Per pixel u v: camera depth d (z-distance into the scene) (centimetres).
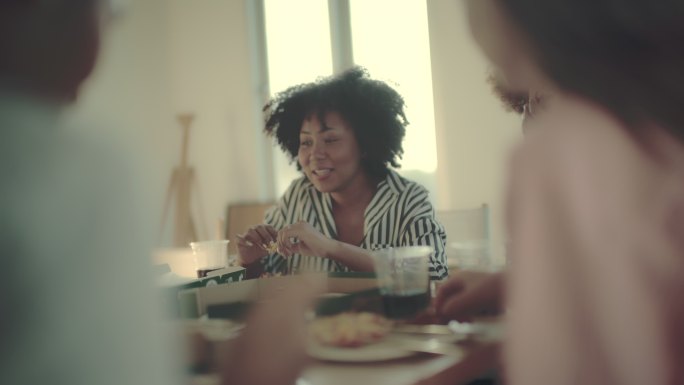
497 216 65
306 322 75
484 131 395
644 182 58
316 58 491
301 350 73
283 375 71
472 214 306
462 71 401
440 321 97
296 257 167
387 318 98
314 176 182
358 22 467
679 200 58
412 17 441
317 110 181
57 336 36
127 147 41
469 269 101
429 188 428
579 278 59
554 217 60
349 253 159
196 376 73
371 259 158
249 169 529
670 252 58
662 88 57
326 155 179
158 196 42
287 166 519
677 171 58
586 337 58
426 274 102
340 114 180
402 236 171
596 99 60
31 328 35
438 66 411
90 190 38
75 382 36
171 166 553
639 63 58
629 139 59
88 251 37
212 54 539
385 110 181
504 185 65
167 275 127
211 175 546
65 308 36
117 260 38
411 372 78
